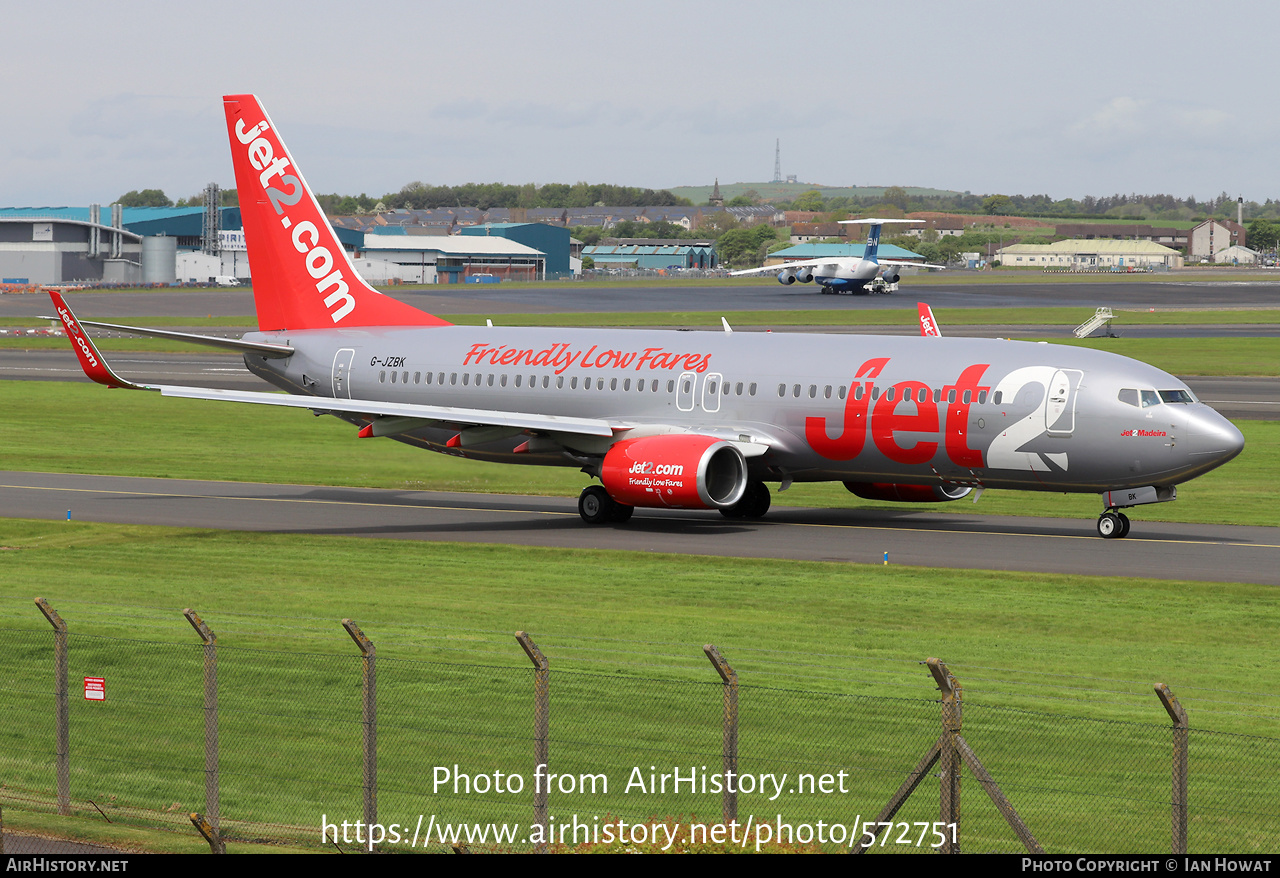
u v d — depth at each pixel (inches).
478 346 4247.0
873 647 2342.5
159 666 2138.3
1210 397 7145.7
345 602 2709.2
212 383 7819.9
